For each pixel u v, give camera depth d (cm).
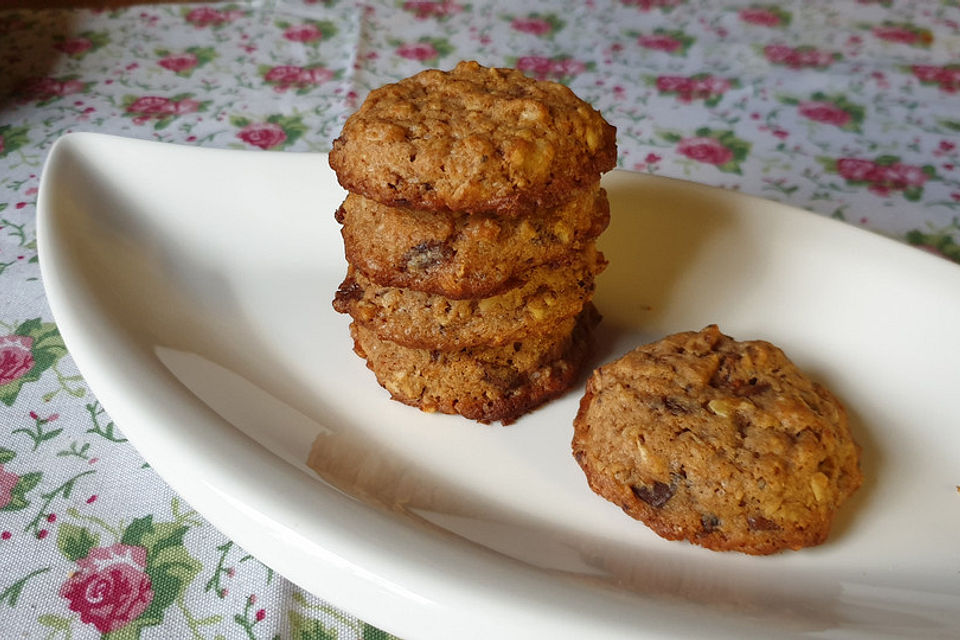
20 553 24
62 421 28
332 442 26
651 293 30
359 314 26
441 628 20
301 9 51
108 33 49
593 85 45
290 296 30
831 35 49
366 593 20
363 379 28
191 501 22
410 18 51
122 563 24
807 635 20
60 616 23
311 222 31
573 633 19
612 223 31
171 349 27
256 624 23
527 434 27
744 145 41
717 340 26
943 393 27
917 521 25
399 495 24
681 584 23
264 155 31
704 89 45
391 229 24
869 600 23
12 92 44
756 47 48
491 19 51
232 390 26
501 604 19
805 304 29
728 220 30
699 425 24
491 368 27
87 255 28
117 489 26
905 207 37
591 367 29
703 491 23
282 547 21
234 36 49
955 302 27
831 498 23
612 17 51
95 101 43
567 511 25
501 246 24
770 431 24
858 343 28
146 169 31
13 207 36
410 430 27
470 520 24
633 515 24
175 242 30
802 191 38
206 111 42
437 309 25
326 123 42
